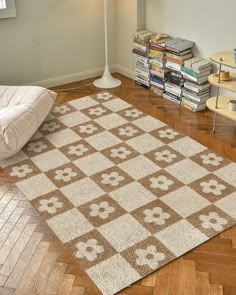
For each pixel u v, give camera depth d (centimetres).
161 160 361
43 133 402
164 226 295
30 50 472
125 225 296
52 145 384
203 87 420
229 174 343
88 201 319
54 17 471
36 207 314
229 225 295
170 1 443
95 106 448
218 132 399
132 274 260
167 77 454
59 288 252
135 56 482
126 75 519
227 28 396
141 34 468
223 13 394
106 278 258
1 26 446
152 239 285
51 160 365
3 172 352
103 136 396
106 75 500
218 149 374
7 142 350
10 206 315
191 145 380
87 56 509
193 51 438
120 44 515
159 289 251
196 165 354
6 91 409
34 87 411
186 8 428
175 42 438
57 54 490
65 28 483
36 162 363
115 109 441
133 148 378
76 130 405
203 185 331
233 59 363
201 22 418
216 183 333
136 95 470
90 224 298
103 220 301
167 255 273
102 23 502
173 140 388
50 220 302
